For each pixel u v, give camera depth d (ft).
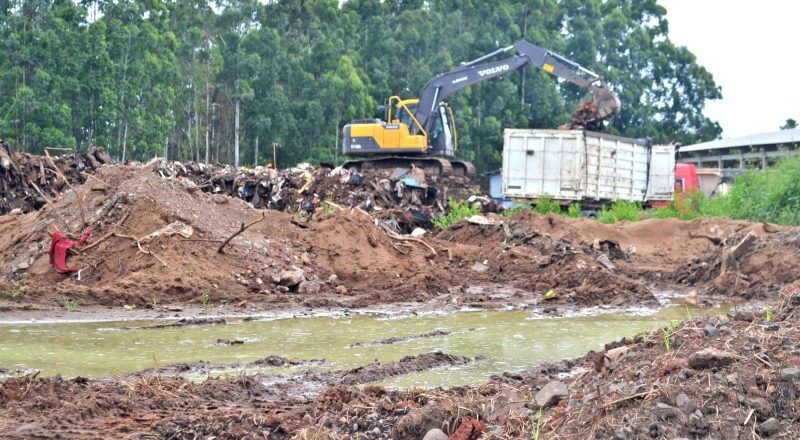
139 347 40.88
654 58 335.26
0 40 192.13
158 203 64.49
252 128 239.50
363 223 72.33
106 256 60.49
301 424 24.27
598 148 116.16
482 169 279.28
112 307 53.47
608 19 329.72
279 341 43.16
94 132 206.69
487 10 305.73
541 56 128.57
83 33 201.57
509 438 21.35
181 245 61.41
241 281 60.49
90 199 66.18
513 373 33.30
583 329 47.70
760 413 20.48
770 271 64.34
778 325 25.02
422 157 129.59
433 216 112.37
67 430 24.43
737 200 103.91
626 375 23.50
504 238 80.84
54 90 191.62
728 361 22.39
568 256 67.97
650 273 72.02
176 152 246.06
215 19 259.19
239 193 118.93
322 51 260.21
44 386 28.35
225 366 35.91
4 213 100.01
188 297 56.80
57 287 56.08
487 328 48.08
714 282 65.05
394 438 22.49
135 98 214.28
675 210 107.96
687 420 20.24
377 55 281.95
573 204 114.32
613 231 89.30
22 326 47.01
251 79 244.01
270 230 69.00
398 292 61.41
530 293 63.72
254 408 27.17
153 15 235.20
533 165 114.83
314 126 247.70
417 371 35.19
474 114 281.54
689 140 335.06
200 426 24.48
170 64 226.79
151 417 25.77
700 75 340.59
